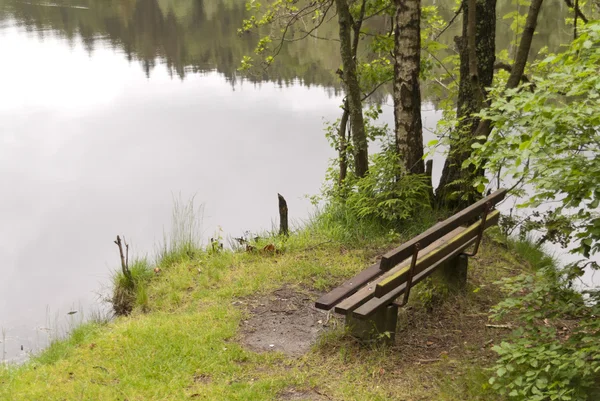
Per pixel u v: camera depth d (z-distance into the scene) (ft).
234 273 25.49
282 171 57.82
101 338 19.80
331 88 87.97
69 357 18.72
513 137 14.33
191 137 71.77
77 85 102.63
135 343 19.03
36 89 100.17
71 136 75.41
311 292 23.08
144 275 27.04
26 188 56.29
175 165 61.57
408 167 29.30
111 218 47.55
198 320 20.74
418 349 18.21
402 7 28.25
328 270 24.80
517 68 26.91
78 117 84.89
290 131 71.36
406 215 27.55
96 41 127.75
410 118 28.99
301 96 87.10
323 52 88.12
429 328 19.43
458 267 21.63
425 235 17.22
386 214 28.17
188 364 17.62
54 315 27.37
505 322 19.81
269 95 88.99
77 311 27.20
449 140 20.44
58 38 131.44
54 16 149.69
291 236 28.89
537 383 13.71
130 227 45.34
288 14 38.60
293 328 20.26
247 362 17.85
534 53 63.77
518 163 13.82
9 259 37.68
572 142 14.14
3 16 149.38
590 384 14.12
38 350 22.20
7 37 131.95
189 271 26.66
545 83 13.53
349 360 17.58
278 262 25.88
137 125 79.10
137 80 103.91
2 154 67.92
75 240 42.19
